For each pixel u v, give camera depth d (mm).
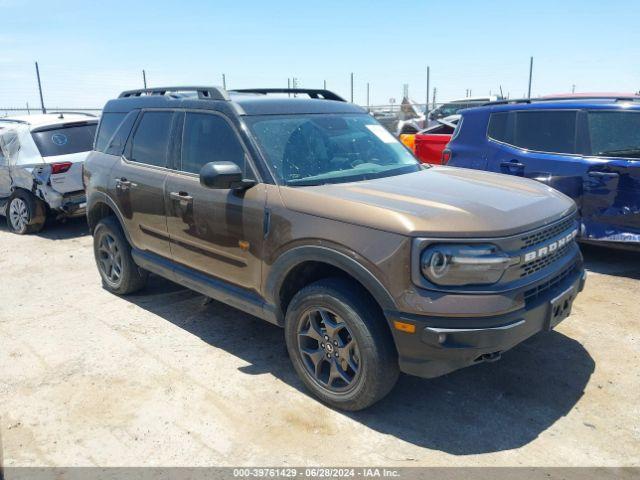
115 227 5227
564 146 6117
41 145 8227
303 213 3326
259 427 3238
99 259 5586
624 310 4824
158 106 4758
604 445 3010
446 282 2844
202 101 4262
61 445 3113
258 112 4023
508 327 2857
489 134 6836
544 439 3074
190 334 4543
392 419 3291
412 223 2904
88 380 3811
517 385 3641
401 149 4562
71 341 4445
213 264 4078
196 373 3881
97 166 5336
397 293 2906
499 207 3182
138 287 5402
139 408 3457
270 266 3555
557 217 3371
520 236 2982
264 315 3758
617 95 6996
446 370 2930
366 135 4398
